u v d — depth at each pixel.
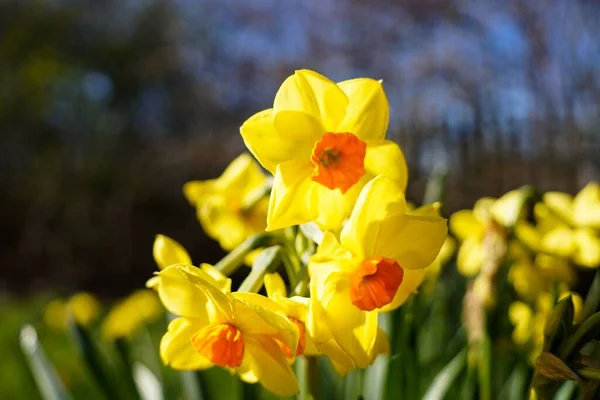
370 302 1.17
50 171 15.40
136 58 17.42
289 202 1.31
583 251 2.37
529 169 10.95
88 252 14.43
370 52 15.24
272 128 1.33
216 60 18.02
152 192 14.42
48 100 16.36
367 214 1.20
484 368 1.88
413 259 1.25
